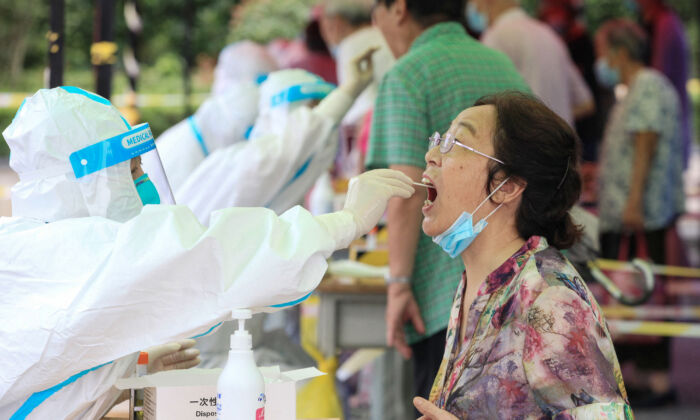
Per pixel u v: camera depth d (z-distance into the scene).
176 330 2.01
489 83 3.46
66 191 2.17
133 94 7.23
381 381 4.72
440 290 3.45
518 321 2.07
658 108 6.64
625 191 6.91
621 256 7.08
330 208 5.89
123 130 2.24
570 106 6.88
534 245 2.19
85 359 2.03
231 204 3.90
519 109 2.27
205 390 2.03
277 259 1.98
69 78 16.98
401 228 3.45
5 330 2.02
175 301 2.00
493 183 2.26
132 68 7.22
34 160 2.16
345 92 4.12
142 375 2.31
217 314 2.00
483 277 2.32
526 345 2.03
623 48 6.80
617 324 6.76
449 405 2.14
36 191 2.18
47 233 2.07
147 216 2.02
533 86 6.26
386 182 2.36
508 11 6.39
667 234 7.01
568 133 2.26
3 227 2.14
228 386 1.88
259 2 15.43
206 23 17.69
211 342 3.79
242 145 4.05
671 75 7.47
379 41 5.63
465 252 2.38
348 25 5.68
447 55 3.45
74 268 2.04
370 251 4.96
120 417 2.38
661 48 7.44
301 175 4.06
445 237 2.35
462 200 2.30
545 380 1.97
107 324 1.99
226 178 3.90
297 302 2.07
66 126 2.15
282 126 4.07
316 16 7.83
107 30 4.73
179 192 3.97
